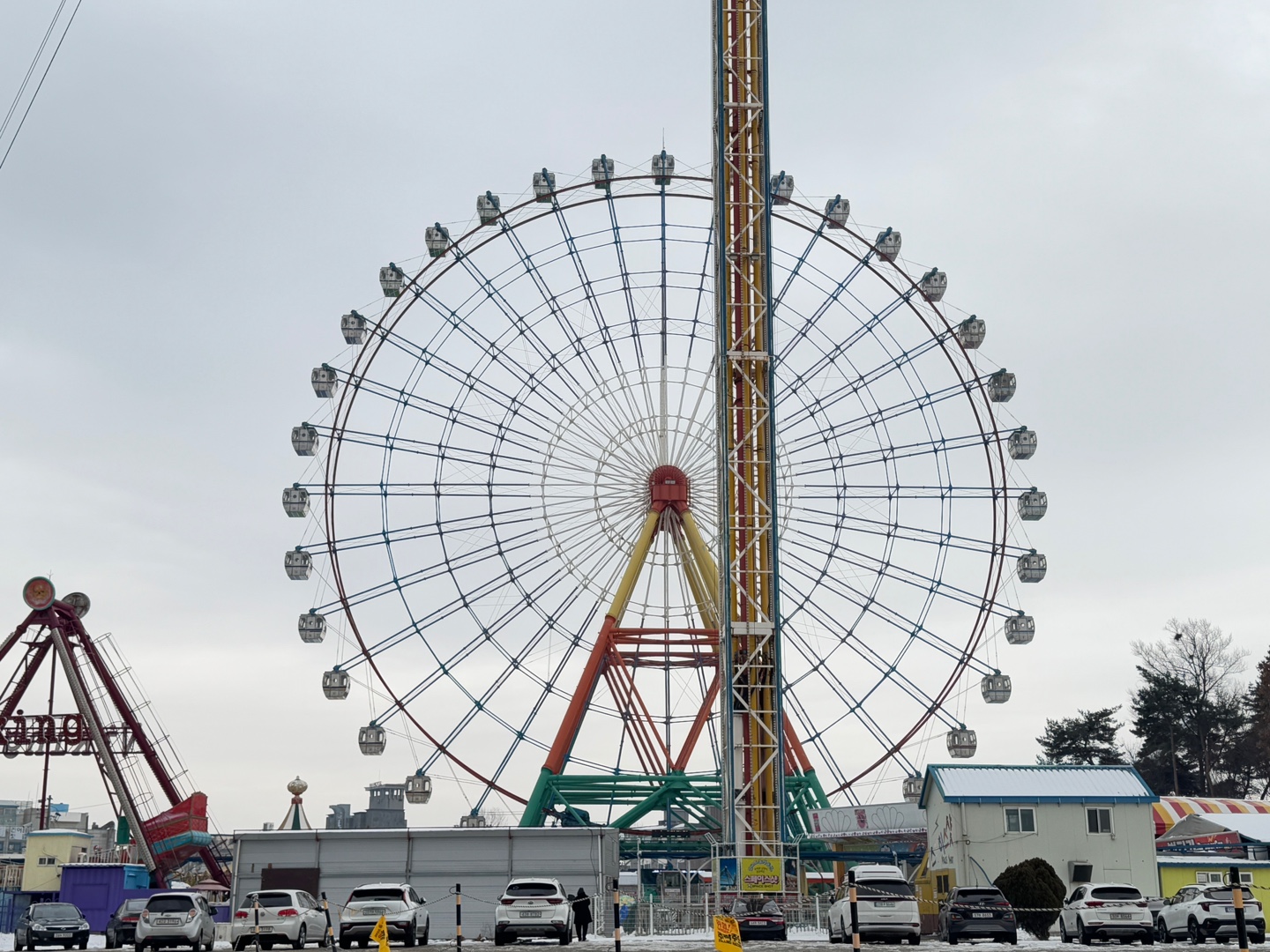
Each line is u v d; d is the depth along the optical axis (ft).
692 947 147.02
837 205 283.18
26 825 571.28
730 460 212.64
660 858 290.76
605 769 259.19
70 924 188.44
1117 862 213.66
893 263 282.15
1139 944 153.07
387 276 280.31
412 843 215.31
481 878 213.66
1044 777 221.05
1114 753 452.76
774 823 200.23
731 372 215.92
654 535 269.23
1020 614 269.03
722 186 221.87
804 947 142.61
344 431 272.10
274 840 215.92
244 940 152.46
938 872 221.05
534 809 256.32
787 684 264.52
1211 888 156.04
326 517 269.03
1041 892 193.47
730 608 206.80
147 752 294.25
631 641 263.90
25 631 288.71
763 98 224.53
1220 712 443.73
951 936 152.76
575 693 261.85
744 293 219.82
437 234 281.33
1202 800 288.10
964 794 215.10
